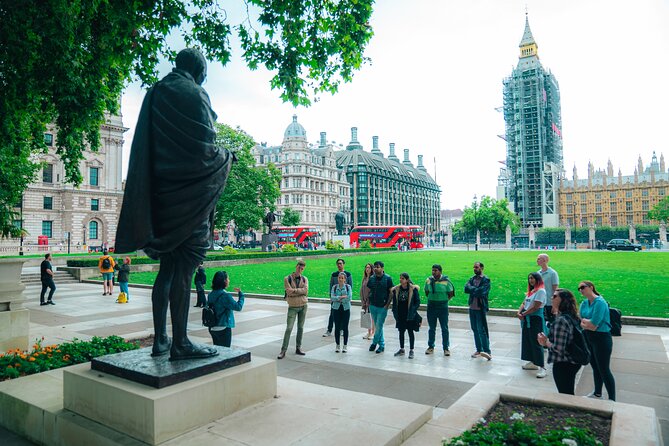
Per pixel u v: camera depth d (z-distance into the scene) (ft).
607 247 196.95
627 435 11.85
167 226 13.79
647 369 25.13
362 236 233.14
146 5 29.14
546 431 12.84
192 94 14.10
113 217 208.13
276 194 176.86
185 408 12.42
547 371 25.31
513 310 43.57
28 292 67.87
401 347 29.01
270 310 48.98
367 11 32.78
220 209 162.91
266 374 15.44
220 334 23.44
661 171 388.16
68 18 27.55
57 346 23.70
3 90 29.32
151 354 15.08
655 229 264.31
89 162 200.75
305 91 34.65
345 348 30.12
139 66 33.55
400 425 13.00
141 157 13.78
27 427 14.76
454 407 14.84
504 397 15.60
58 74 29.35
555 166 352.08
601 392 20.81
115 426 12.53
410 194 483.10
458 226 355.15
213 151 14.21
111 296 62.23
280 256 140.46
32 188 183.21
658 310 43.73
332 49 33.22
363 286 33.37
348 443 11.76
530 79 350.43
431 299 29.55
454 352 29.99
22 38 27.22
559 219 398.62
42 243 175.52
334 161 360.07
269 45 33.45
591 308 19.99
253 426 12.93
